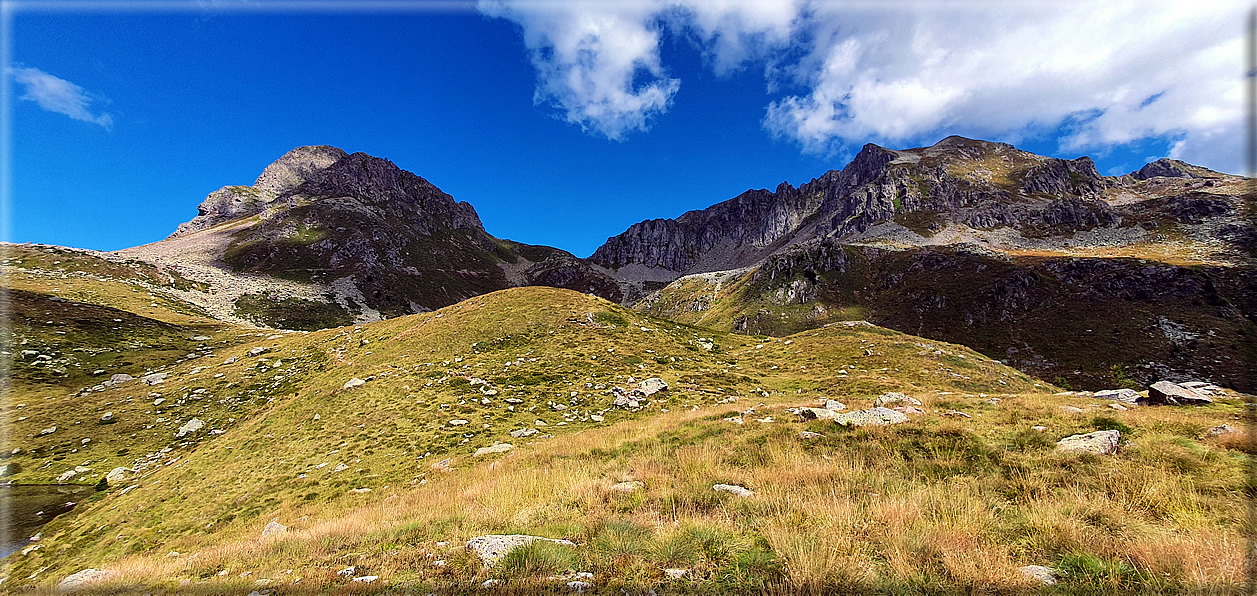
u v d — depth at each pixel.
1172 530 8.18
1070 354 142.62
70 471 36.69
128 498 29.45
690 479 13.14
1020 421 16.53
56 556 23.19
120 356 67.50
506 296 64.31
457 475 21.53
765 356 57.94
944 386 44.44
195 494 27.55
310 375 50.19
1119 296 168.00
